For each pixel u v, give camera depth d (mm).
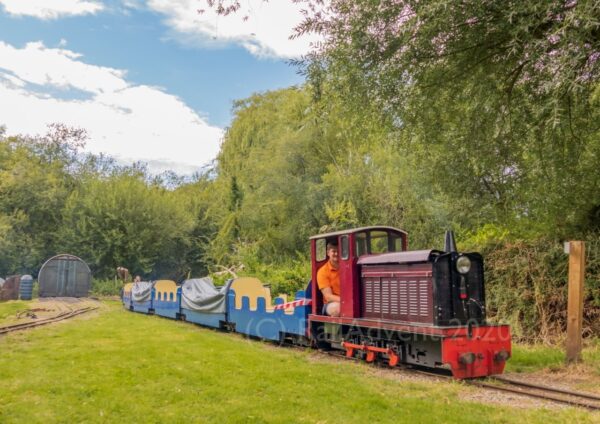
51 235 37406
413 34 8008
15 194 36781
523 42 7301
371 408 5684
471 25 8070
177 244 40781
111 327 13453
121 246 36188
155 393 6195
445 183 11922
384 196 20172
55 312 18359
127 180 38719
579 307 8664
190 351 9281
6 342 10391
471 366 7391
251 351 9594
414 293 7965
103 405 5688
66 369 7527
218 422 5145
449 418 5367
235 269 24000
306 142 24984
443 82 8969
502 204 11797
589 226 11250
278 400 5926
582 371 8125
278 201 24250
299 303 10359
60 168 43000
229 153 33125
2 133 44281
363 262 8992
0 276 34812
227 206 29469
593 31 6883
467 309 7707
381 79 8531
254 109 33469
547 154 9180
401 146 10086
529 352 9820
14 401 5836
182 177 51375
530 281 11711
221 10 8234
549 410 5793
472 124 9148
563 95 7613
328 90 9156
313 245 10273
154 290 18422
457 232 16406
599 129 9594
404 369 8164
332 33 8883
